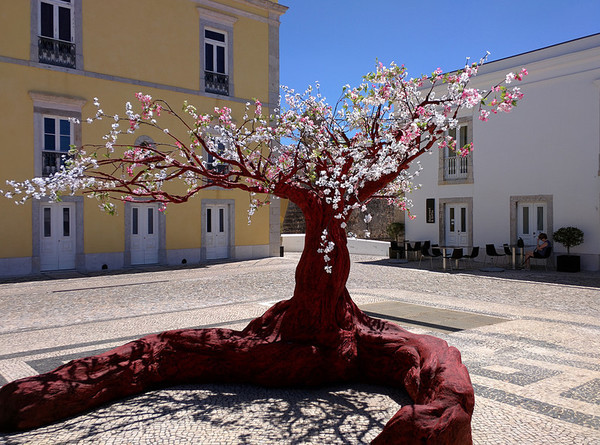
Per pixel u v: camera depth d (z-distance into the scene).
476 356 5.03
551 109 13.70
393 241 17.08
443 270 13.51
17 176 12.34
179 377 4.25
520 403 3.72
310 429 3.29
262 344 4.23
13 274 12.23
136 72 14.36
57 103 12.90
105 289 10.00
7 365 4.75
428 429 2.59
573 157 13.27
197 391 4.09
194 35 15.60
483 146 15.33
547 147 13.80
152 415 3.55
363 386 4.21
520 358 4.95
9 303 8.38
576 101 13.19
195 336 4.36
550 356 5.02
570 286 10.28
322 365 4.19
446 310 7.55
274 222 17.80
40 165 12.65
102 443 3.10
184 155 4.78
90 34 13.52
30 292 9.60
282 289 9.97
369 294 9.27
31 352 5.24
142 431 3.27
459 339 5.73
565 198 13.45
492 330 6.18
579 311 7.52
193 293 9.46
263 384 4.18
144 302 8.45
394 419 2.72
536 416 3.46
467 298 8.78
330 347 4.29
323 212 4.43
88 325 6.60
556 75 13.55
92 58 13.55
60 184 3.99
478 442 3.04
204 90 15.78
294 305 4.46
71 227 13.30
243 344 4.27
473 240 15.67
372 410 3.63
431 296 9.02
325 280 4.38
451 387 2.96
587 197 13.00
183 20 15.36
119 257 14.02
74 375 3.74
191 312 7.48
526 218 14.53
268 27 17.52
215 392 4.06
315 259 4.41
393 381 4.14
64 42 13.09
